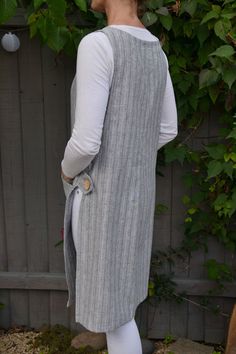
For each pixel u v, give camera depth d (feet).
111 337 5.37
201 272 7.69
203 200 7.34
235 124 6.38
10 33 6.61
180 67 6.64
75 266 5.40
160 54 4.96
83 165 4.66
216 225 7.27
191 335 7.91
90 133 4.38
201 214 7.33
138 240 5.09
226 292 7.60
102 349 7.54
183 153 6.92
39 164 7.38
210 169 6.64
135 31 4.62
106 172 4.67
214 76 6.17
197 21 6.24
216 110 6.98
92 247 4.86
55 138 7.26
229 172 6.59
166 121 5.54
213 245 7.55
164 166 7.30
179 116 6.87
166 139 5.65
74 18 6.51
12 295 7.97
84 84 4.35
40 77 7.01
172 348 7.62
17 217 7.60
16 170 7.40
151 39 4.84
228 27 5.91
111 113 4.54
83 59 4.34
